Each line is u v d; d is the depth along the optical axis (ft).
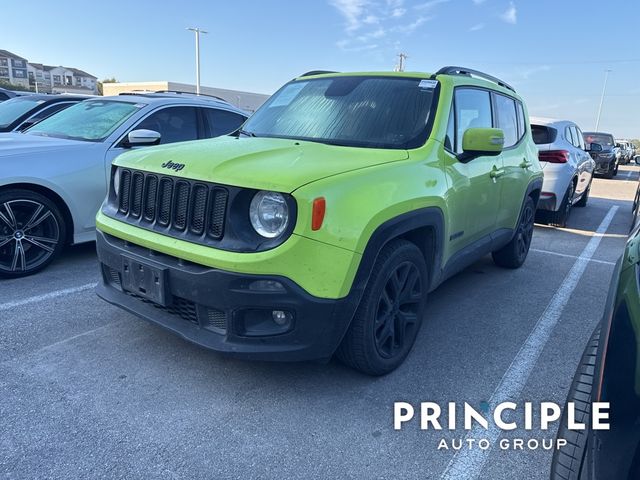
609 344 5.47
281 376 10.09
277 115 13.02
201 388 9.53
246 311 8.39
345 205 8.45
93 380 9.64
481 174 13.00
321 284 8.28
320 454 7.92
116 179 10.83
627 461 4.46
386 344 10.27
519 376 10.62
